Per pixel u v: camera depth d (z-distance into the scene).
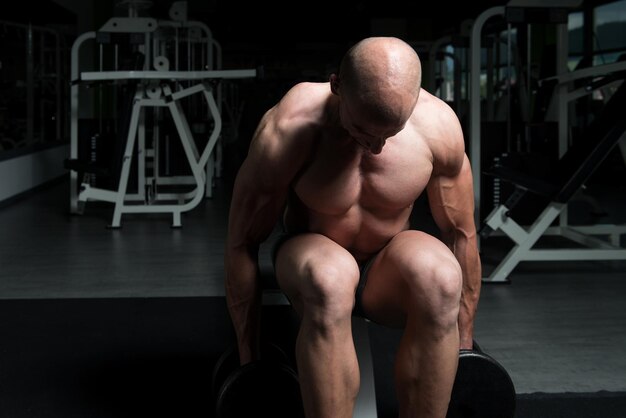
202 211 5.16
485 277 3.11
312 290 1.05
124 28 4.79
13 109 6.39
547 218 3.01
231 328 2.31
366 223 1.20
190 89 4.47
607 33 8.62
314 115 1.16
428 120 1.20
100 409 1.65
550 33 9.60
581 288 2.93
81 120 5.22
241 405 1.26
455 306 1.09
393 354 2.06
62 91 7.71
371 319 1.26
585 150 2.98
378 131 1.01
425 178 1.18
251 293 1.30
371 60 0.98
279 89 11.15
